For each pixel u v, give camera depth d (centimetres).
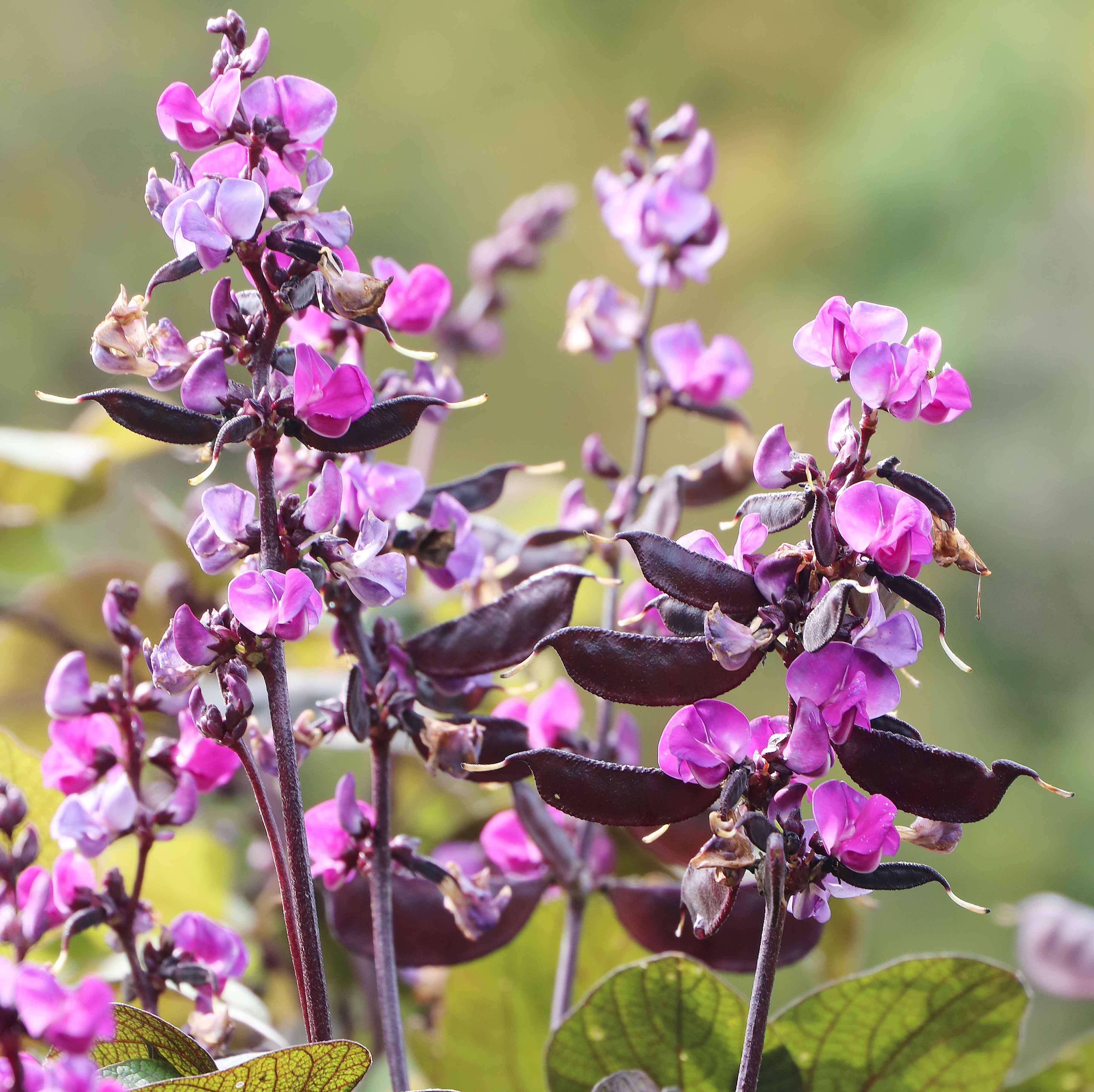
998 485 714
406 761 225
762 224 849
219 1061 153
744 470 170
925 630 630
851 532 144
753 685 519
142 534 354
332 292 146
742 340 825
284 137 148
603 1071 158
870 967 492
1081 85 770
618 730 166
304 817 152
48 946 171
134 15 804
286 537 148
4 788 153
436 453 605
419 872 155
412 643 155
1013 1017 156
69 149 766
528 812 163
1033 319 729
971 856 593
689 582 145
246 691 147
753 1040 144
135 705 156
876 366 144
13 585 268
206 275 709
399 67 876
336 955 185
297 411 147
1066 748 650
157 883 196
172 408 147
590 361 751
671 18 909
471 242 862
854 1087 158
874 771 144
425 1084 173
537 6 894
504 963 171
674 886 164
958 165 764
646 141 173
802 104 888
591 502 432
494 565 167
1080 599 689
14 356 716
